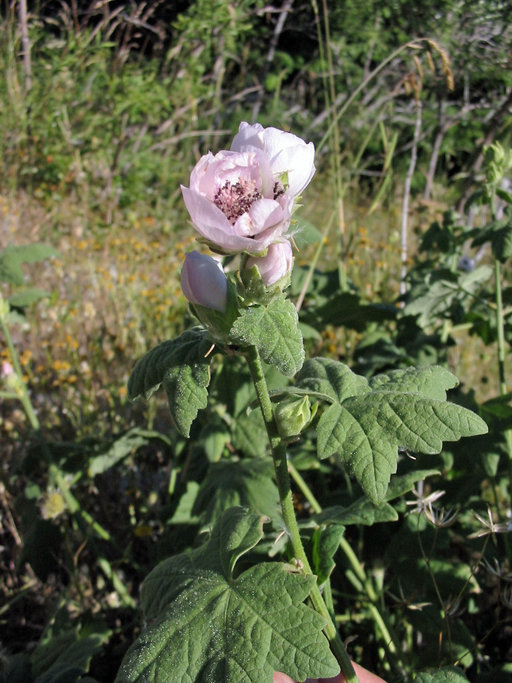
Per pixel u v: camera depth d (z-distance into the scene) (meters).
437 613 0.32
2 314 0.39
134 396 0.22
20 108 1.10
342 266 0.48
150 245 0.95
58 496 0.38
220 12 1.12
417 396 0.21
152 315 0.70
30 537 0.40
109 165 1.15
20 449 0.51
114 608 0.39
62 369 0.56
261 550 0.27
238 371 0.38
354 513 0.27
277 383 0.38
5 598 0.42
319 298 0.48
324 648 0.19
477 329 0.44
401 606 0.31
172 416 0.20
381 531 0.37
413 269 0.46
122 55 1.22
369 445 0.20
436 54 0.69
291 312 0.19
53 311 0.65
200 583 0.22
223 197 0.19
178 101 1.23
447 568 0.33
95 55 1.23
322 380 0.23
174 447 0.43
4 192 1.04
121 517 0.46
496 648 0.35
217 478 0.36
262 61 1.35
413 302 0.42
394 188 1.12
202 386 0.20
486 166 0.37
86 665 0.30
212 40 1.21
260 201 0.18
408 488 0.27
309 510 0.41
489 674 0.29
